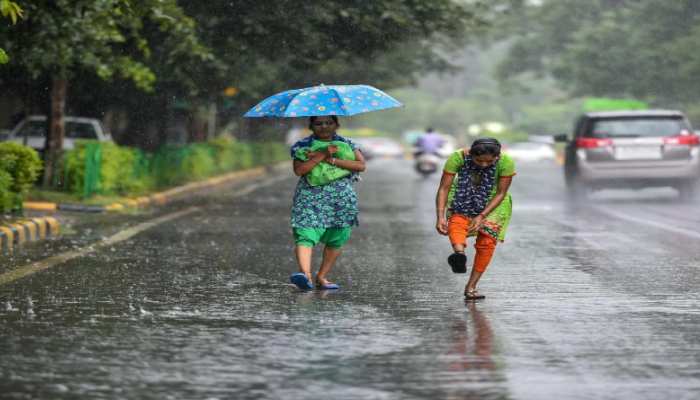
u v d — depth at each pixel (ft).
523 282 92.48
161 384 53.93
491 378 55.57
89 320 72.02
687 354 61.77
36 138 234.99
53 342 64.23
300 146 86.33
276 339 65.77
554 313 76.07
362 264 106.32
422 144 334.24
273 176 354.74
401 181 309.42
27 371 56.49
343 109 84.38
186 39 182.60
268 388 53.21
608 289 88.17
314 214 86.43
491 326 70.74
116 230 142.61
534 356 61.11
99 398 51.06
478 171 80.74
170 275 96.17
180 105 257.96
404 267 103.86
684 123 201.77
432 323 71.77
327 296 84.12
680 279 94.17
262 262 107.14
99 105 249.14
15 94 231.09
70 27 161.89
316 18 199.11
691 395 51.98
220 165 322.96
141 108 253.03
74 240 128.06
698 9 416.26
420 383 54.39
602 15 474.08
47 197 185.68
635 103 399.24
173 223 155.74
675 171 199.21
